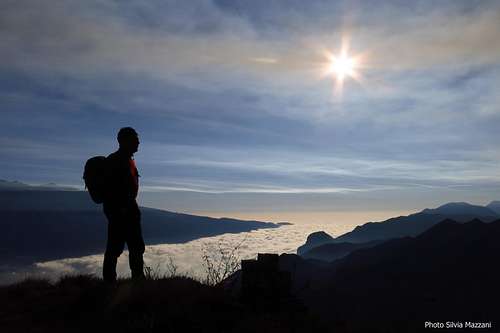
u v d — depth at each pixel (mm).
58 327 6887
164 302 7438
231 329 6941
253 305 7836
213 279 8219
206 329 6801
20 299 8117
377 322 9141
